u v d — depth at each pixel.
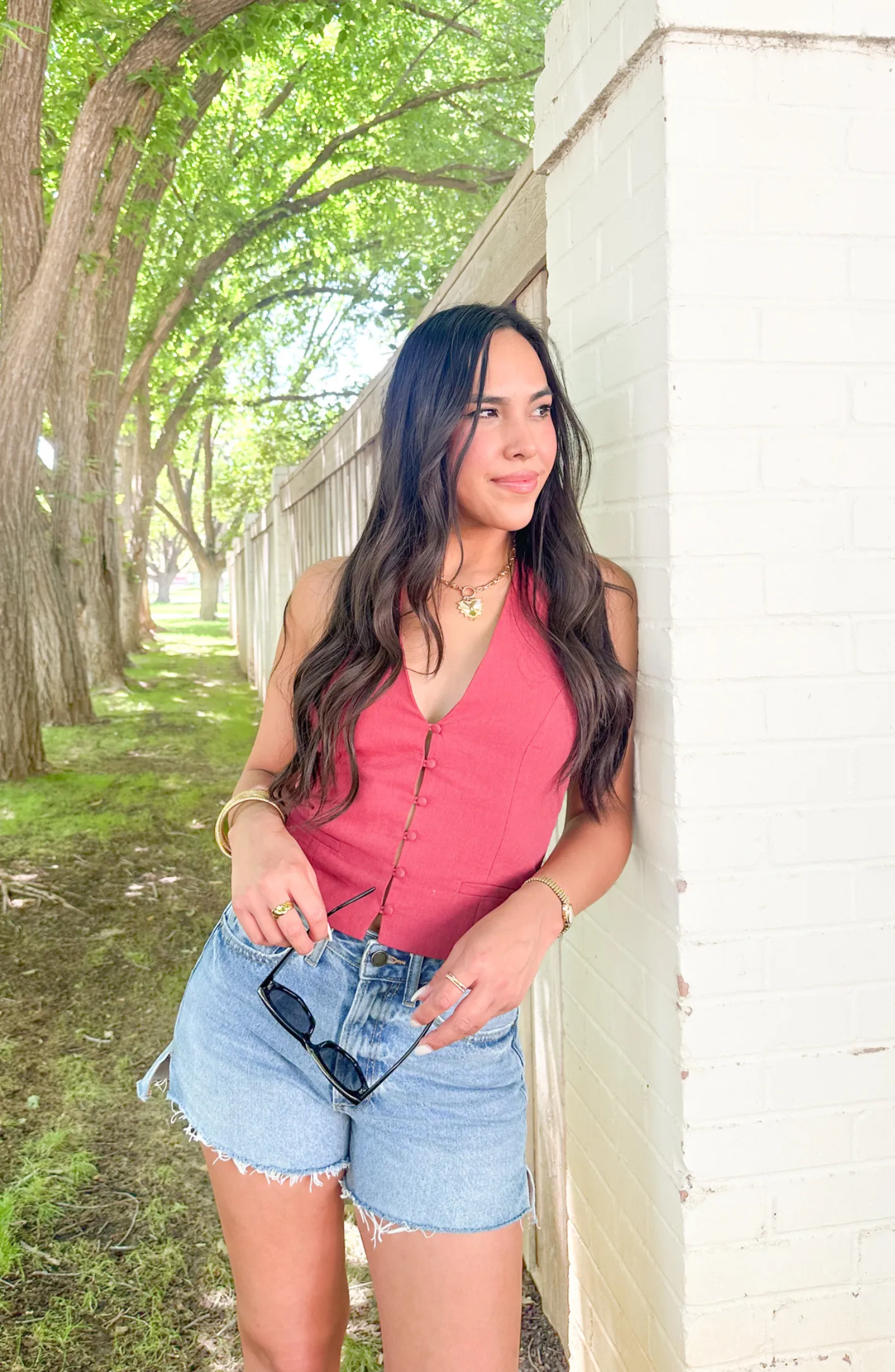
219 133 14.39
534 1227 2.34
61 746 9.42
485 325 1.40
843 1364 1.59
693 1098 1.51
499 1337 1.39
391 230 16.12
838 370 1.46
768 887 1.50
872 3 1.40
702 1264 1.53
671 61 1.38
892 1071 1.55
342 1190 1.52
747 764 1.48
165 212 11.96
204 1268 2.34
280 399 22.27
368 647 1.43
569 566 1.47
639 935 1.65
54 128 10.07
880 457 1.48
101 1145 2.88
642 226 1.49
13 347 7.50
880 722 1.51
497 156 14.20
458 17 13.02
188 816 6.87
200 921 4.82
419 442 1.41
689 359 1.42
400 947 1.43
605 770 1.53
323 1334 1.51
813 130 1.42
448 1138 1.39
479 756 1.42
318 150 14.66
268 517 10.44
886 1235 1.57
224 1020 1.49
